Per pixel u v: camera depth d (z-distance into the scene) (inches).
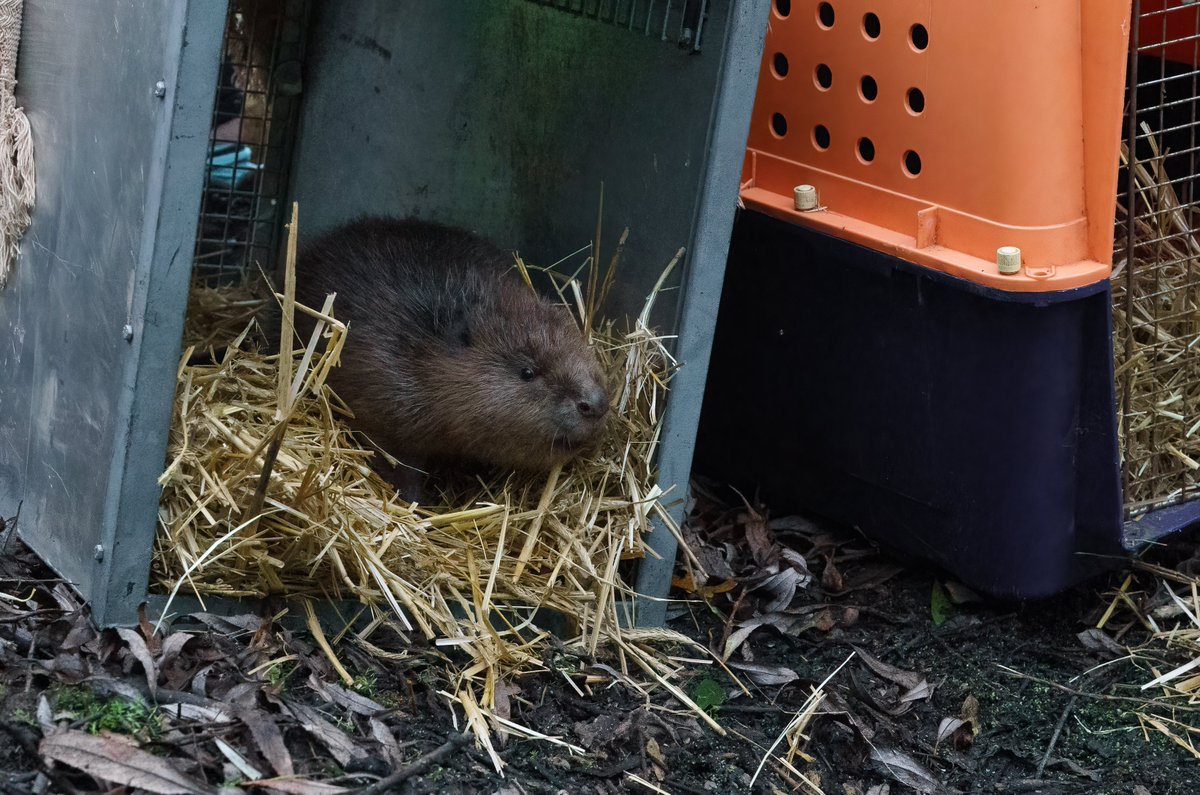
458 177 137.3
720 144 120.0
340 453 121.2
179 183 112.0
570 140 130.3
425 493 129.2
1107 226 121.3
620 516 123.3
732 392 134.8
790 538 134.0
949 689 123.9
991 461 124.9
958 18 121.3
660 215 124.6
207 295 141.3
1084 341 122.7
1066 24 119.7
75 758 108.3
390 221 133.3
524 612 121.0
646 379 123.3
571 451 123.5
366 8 140.6
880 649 126.3
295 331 128.6
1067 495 125.1
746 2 118.6
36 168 119.3
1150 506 128.4
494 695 116.9
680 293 122.3
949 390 125.2
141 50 112.5
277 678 114.8
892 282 125.7
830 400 130.5
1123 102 120.0
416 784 111.6
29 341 120.4
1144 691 124.3
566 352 124.3
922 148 124.0
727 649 123.8
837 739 119.6
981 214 122.6
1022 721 122.3
